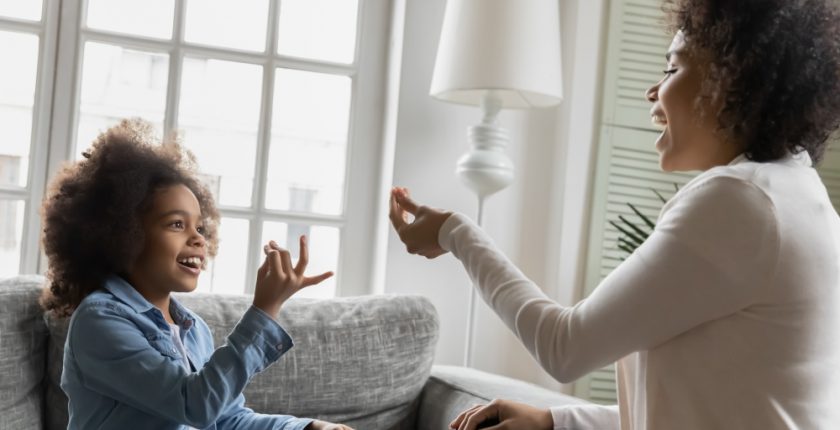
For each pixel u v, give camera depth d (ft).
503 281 3.91
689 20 3.76
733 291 3.33
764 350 3.36
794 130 3.62
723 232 3.32
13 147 8.20
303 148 8.92
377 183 9.00
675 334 3.45
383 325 7.30
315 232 8.92
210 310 6.98
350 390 7.06
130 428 4.80
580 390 8.98
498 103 8.07
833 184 8.91
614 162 9.00
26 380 6.37
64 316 5.44
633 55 9.01
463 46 7.63
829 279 3.42
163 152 5.45
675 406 3.49
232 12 8.75
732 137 3.66
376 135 9.01
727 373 3.39
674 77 3.81
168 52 8.54
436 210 4.33
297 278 4.98
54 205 5.21
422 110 8.60
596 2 9.00
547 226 8.96
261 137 8.73
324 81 8.96
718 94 3.61
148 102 8.54
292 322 7.07
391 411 7.26
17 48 8.20
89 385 4.83
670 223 3.44
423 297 7.66
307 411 6.95
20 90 8.21
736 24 3.56
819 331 3.40
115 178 5.09
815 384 3.41
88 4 8.40
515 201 8.88
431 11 8.60
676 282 3.36
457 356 8.71
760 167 3.49
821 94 3.61
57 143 8.24
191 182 5.55
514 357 8.89
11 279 6.69
